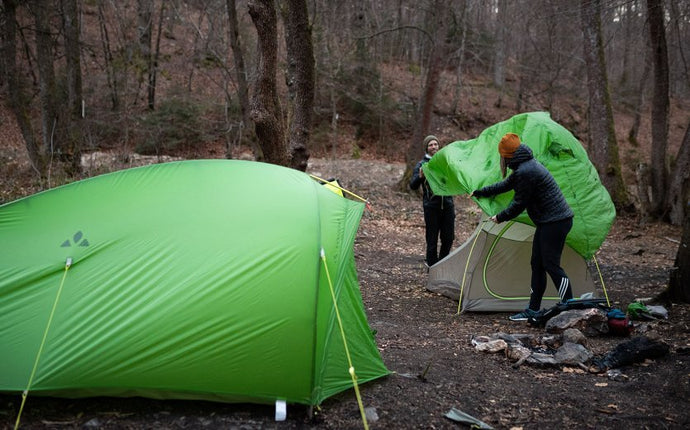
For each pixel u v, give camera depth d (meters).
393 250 9.23
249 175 3.65
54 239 3.26
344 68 23.81
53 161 12.44
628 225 12.13
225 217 3.34
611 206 5.21
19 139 18.69
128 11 24.58
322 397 3.05
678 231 11.51
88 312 3.01
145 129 18.98
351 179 15.85
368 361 3.51
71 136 12.94
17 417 2.86
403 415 3.02
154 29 25.62
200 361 2.98
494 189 4.88
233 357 3.00
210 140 20.41
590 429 2.89
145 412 2.98
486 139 5.59
